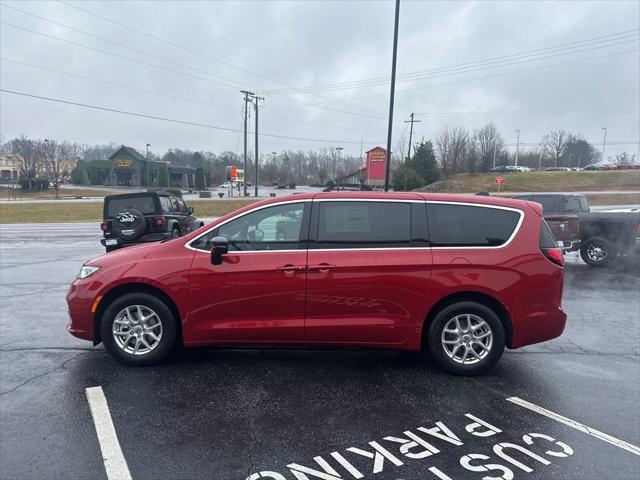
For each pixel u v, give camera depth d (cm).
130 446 300
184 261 416
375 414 346
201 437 311
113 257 441
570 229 1016
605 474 276
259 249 415
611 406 365
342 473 273
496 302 410
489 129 7225
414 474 273
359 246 411
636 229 992
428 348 421
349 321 411
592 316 636
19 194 6069
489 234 415
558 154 9081
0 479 265
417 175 4659
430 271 405
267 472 273
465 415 346
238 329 414
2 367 430
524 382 408
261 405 359
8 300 699
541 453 298
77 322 428
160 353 426
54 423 329
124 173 8131
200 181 7019
